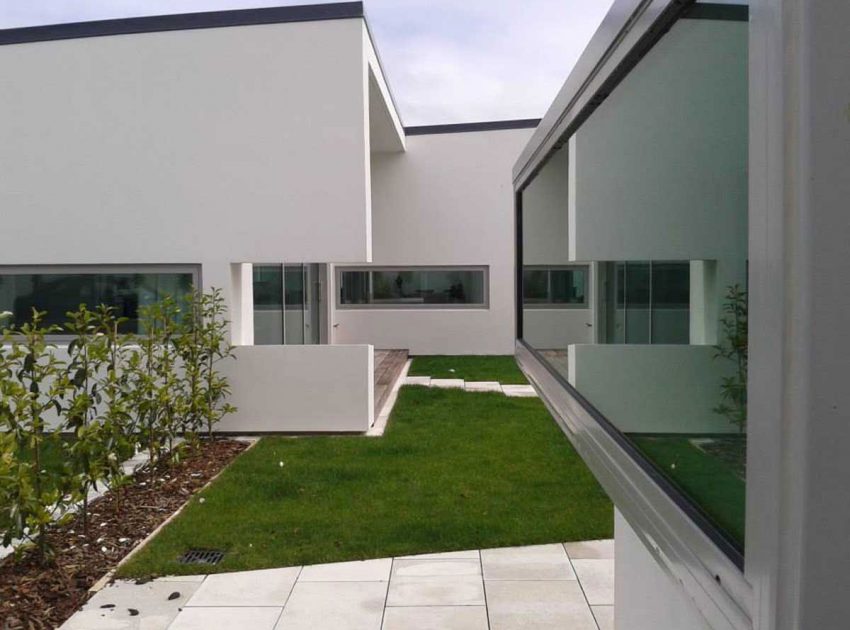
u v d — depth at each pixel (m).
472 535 4.24
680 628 1.70
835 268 0.66
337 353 6.91
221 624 3.22
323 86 6.79
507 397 8.90
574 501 4.84
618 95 1.59
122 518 4.57
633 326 1.51
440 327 12.83
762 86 0.76
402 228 12.72
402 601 3.45
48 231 7.03
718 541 1.00
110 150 6.95
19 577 3.64
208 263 6.93
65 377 3.94
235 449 6.37
